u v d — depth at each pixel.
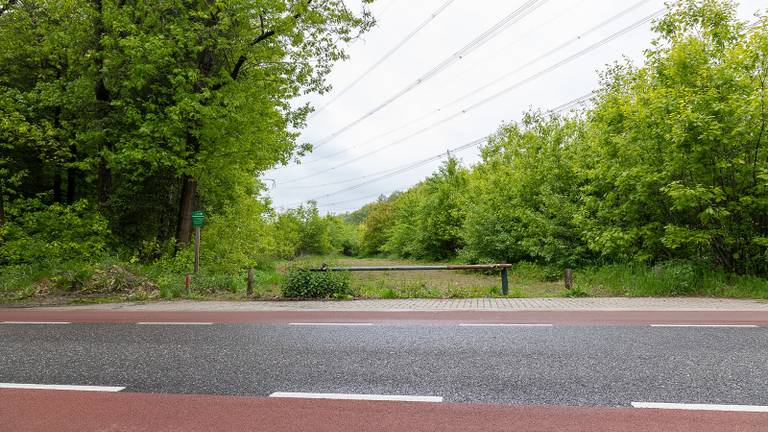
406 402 4.20
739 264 12.79
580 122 22.70
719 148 12.07
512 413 3.88
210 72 17.66
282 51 18.50
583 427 3.56
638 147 13.80
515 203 24.20
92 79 17.00
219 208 23.17
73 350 6.60
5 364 5.87
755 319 8.04
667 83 13.91
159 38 14.95
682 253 13.91
